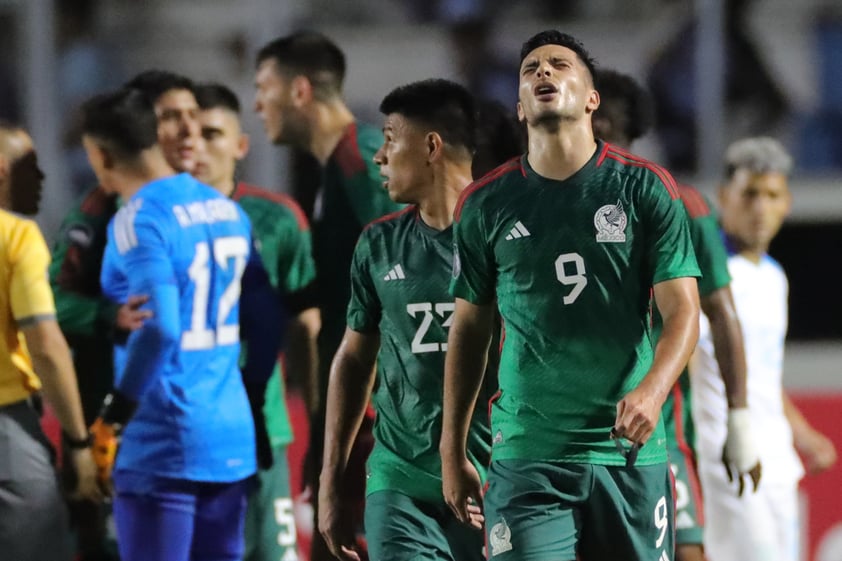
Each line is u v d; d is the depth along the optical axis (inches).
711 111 1233.4
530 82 561.3
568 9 1256.2
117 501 701.9
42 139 1200.2
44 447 713.0
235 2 1245.7
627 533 576.4
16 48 1207.6
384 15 1257.4
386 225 652.1
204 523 708.7
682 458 752.3
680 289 554.3
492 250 575.8
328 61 795.4
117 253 685.9
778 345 858.1
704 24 1243.8
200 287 695.1
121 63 1239.5
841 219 1149.1
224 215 713.6
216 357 704.4
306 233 802.8
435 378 637.3
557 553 565.3
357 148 781.3
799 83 1267.2
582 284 559.8
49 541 713.0
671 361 539.2
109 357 772.6
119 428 700.7
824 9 1258.0
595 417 569.3
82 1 1229.7
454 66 1235.2
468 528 649.6
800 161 1266.0
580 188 561.0
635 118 770.8
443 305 633.6
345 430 660.7
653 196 556.1
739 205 855.7
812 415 1020.5
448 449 600.1
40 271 692.7
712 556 842.2
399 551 638.5
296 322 794.8
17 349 705.6
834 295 1144.8
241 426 713.0
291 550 794.2
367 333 660.7
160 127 800.9
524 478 572.1
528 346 569.3
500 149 768.9
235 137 818.2
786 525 852.0
